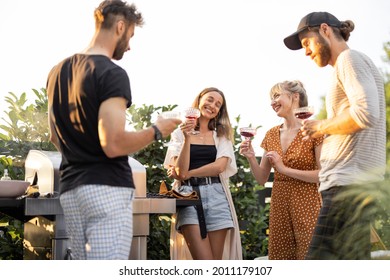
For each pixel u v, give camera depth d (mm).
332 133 2480
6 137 4254
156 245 4473
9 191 2711
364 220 2133
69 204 2102
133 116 4605
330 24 2676
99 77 2020
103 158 2041
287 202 3342
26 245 3318
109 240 2004
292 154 3365
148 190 4523
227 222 3508
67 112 2094
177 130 3740
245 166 4859
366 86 2377
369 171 2279
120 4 2213
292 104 3498
